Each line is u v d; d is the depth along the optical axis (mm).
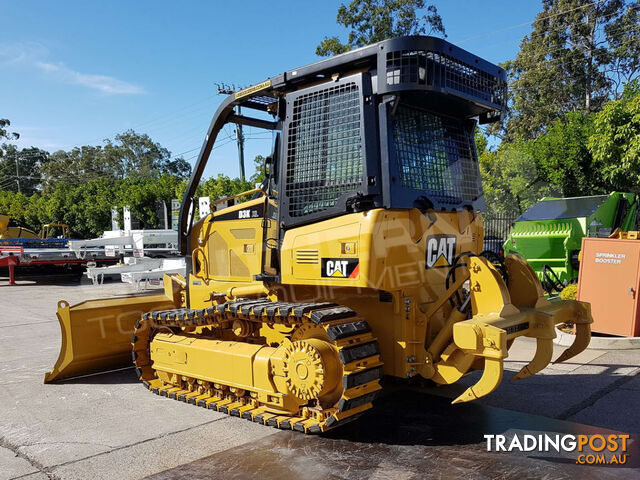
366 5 23016
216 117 5191
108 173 52781
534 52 24562
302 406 4281
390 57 3785
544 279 9734
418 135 4289
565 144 14203
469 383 5516
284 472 3619
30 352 7629
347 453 3895
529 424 4363
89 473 3682
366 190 3836
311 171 4254
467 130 4891
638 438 4051
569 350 4707
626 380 5434
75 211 29656
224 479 3541
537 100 24344
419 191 4148
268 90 4703
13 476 3662
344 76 4188
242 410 4535
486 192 12281
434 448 3943
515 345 7098
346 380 3709
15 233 22547
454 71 4055
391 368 4191
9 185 66312
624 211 10992
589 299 7230
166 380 5477
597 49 23859
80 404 5207
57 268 21000
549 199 11633
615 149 12086
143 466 3775
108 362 6293
